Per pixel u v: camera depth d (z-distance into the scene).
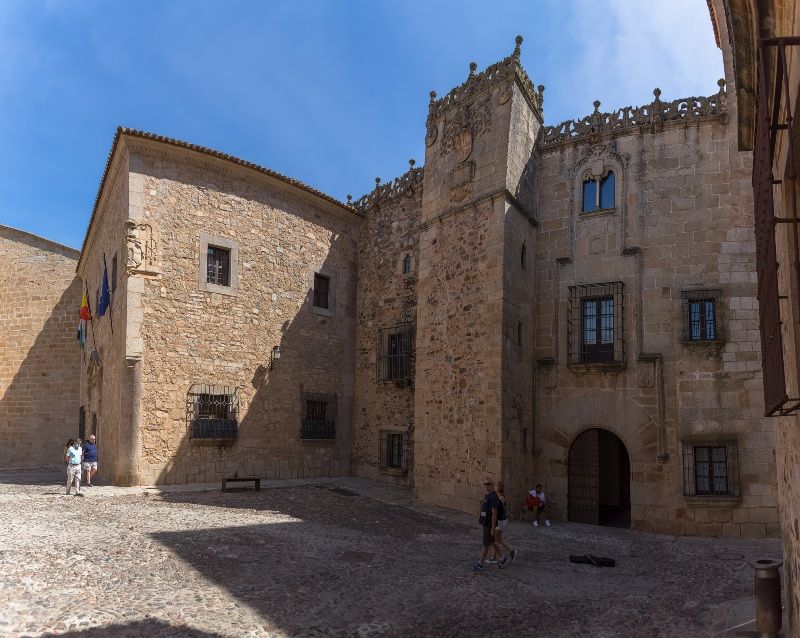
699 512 14.16
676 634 7.14
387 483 19.25
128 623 6.35
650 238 15.59
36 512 11.86
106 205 20.09
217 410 17.48
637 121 16.16
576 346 16.12
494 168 16.14
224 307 17.84
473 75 17.42
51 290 26.95
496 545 10.22
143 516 12.05
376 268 21.38
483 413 15.20
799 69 4.00
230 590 7.74
